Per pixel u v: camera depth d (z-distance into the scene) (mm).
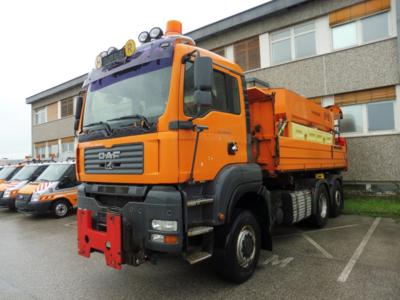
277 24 13102
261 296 3881
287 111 5984
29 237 7762
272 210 5770
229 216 3965
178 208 3412
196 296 3953
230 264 4125
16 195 11148
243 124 4613
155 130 3533
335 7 11656
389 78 10617
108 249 3707
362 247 5738
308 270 4684
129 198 3871
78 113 4957
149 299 3928
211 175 3904
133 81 4027
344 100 11664
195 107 3762
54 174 11031
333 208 8188
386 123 10805
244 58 14273
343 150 9641
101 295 4102
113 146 3994
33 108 29156
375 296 3764
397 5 10258
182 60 3676
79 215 4301
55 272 5051
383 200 10250
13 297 4117
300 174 7109
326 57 11961
